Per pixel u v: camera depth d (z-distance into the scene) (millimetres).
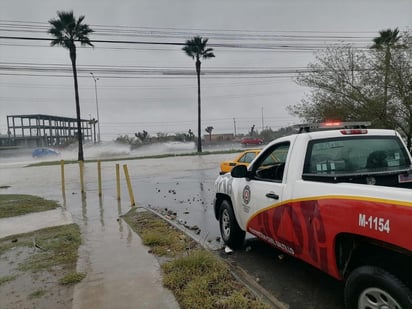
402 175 3508
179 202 9469
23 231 6504
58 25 27578
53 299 3539
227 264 4480
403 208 2262
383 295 2420
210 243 5496
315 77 14172
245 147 51906
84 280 3961
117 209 8398
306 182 3324
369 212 2498
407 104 11727
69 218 7488
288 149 3809
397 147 3830
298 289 3729
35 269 4395
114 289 3688
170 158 30125
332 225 2854
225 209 5270
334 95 13656
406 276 2400
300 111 14672
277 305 3303
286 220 3539
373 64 12539
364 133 3723
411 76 11680
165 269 4148
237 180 4891
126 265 4383
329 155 3523
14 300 3555
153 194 11094
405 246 2215
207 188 12180
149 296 3490
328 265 2977
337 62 13531
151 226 6391
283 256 4758
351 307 2693
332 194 2916
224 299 3346
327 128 3961
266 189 3980
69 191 12570
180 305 3291
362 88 13008
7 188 14742
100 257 4734
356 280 2604
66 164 28203
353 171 3541
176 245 5141
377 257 2576
